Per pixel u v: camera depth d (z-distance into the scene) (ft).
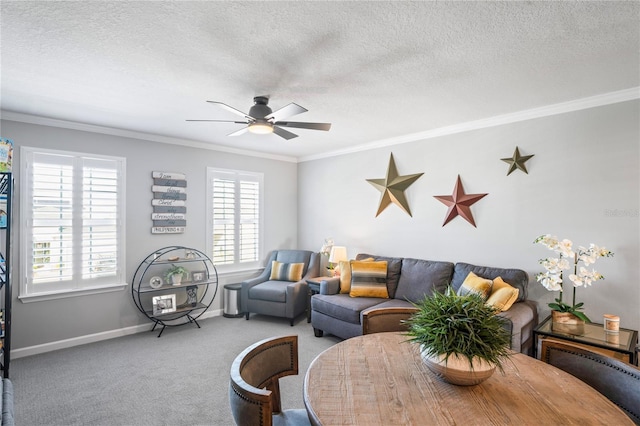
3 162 8.84
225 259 16.35
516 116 11.14
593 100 9.68
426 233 13.65
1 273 9.32
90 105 10.32
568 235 10.19
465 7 5.60
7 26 6.09
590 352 4.91
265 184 17.98
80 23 6.02
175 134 13.93
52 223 11.67
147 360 10.83
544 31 6.31
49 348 11.55
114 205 13.01
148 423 7.53
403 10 5.68
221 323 14.79
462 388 4.27
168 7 5.56
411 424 3.53
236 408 3.93
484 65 7.73
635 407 4.21
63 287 11.91
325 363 5.05
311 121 12.07
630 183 9.18
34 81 8.55
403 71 8.04
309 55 7.24
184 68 7.84
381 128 13.05
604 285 9.55
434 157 13.37
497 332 4.28
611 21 5.97
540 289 10.69
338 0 5.40
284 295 14.44
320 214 18.04
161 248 14.29
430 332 4.35
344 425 3.52
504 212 11.52
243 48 6.93
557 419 3.58
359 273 13.30
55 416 7.75
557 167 10.41
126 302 13.28
